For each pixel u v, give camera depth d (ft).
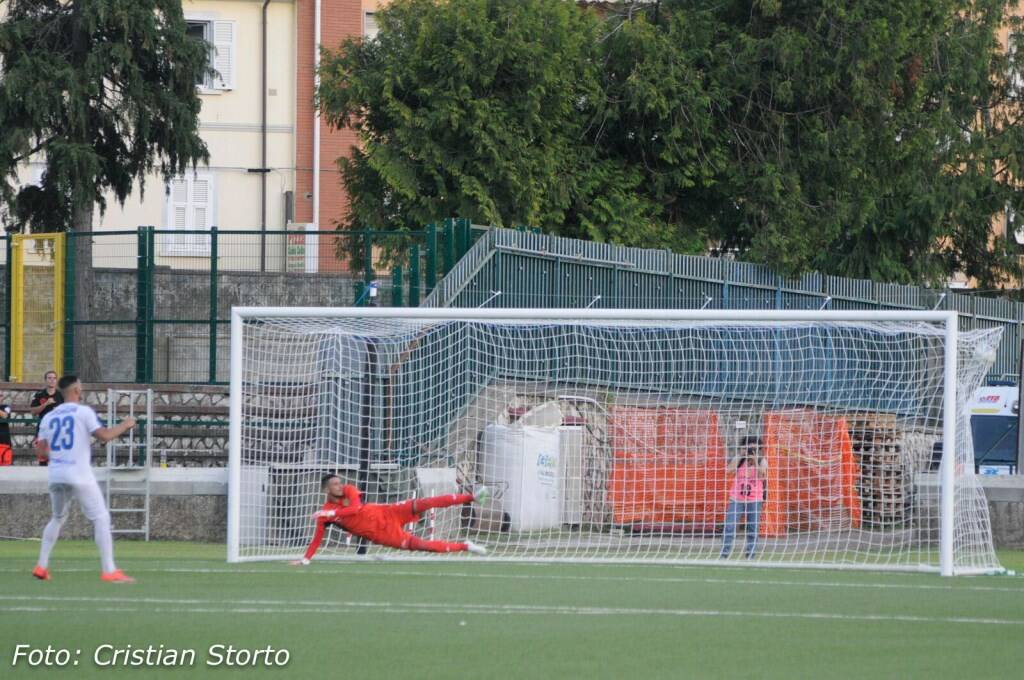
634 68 422.82
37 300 306.76
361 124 416.87
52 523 157.79
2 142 366.84
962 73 476.54
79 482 154.40
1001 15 517.55
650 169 436.35
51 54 372.58
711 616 125.70
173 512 239.09
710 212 451.53
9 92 363.15
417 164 394.11
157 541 237.86
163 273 299.38
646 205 425.28
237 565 186.70
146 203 551.59
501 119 394.32
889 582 166.50
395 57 401.08
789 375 252.21
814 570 189.78
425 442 237.25
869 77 426.51
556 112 409.28
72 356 303.27
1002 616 127.34
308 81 560.61
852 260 476.95
